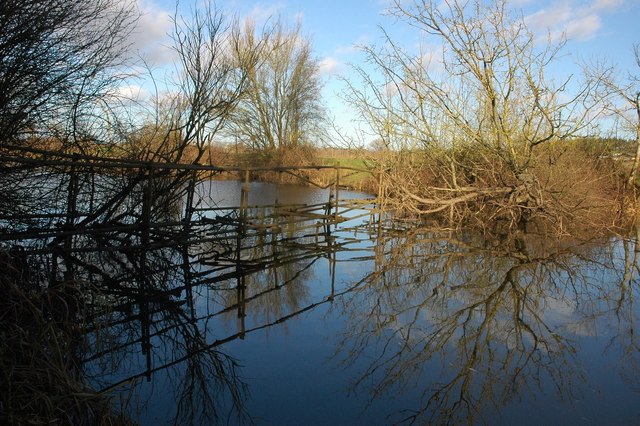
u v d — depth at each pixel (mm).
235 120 20656
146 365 3963
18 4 5289
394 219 11805
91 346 4125
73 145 7109
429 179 13398
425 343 4602
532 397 3580
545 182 11398
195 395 3484
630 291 6512
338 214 11219
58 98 6441
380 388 3676
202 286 6391
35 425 2445
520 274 7355
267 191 20844
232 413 3254
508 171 11305
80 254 7371
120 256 7684
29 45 5566
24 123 6082
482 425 3182
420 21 10094
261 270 7402
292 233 10938
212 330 4816
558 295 6293
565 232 10562
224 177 25031
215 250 8719
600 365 4172
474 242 9992
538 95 9227
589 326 5129
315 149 26297
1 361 2574
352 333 4820
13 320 3334
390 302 5902
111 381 3629
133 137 8336
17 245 6508
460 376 3920
